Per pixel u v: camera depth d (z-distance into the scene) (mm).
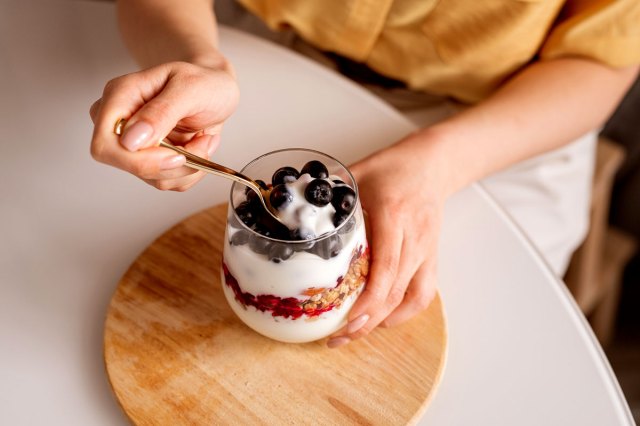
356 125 675
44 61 712
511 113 667
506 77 759
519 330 542
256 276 469
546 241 848
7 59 714
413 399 500
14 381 507
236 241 468
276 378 511
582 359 526
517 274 576
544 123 673
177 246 582
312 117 681
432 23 708
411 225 549
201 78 493
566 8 724
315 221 458
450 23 704
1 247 581
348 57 800
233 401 498
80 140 657
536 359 526
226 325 540
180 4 667
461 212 617
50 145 651
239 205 474
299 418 491
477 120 652
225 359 520
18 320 539
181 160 461
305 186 464
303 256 456
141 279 560
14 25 745
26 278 563
